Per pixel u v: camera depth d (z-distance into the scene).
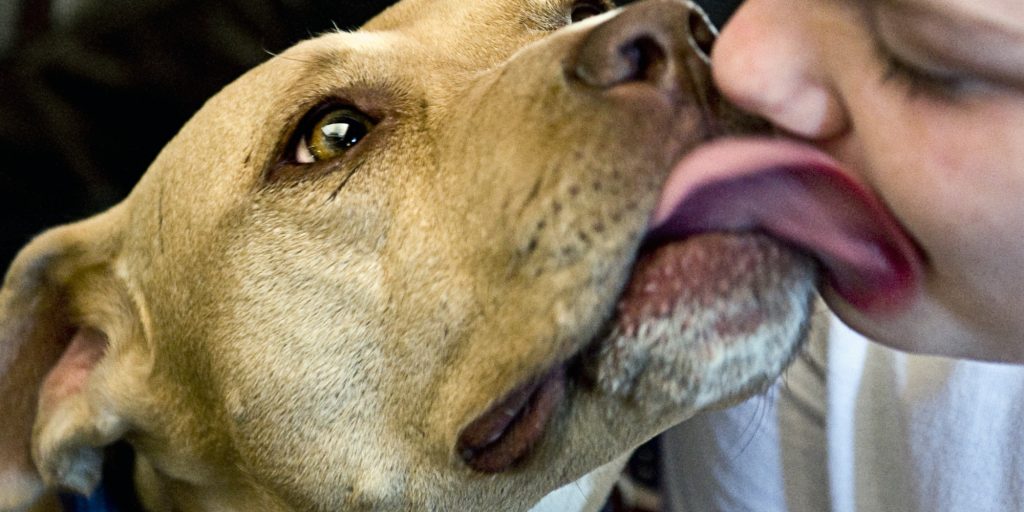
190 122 0.47
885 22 0.27
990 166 0.27
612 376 0.35
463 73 0.42
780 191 0.32
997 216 0.27
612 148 0.34
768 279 0.34
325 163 0.42
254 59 0.75
